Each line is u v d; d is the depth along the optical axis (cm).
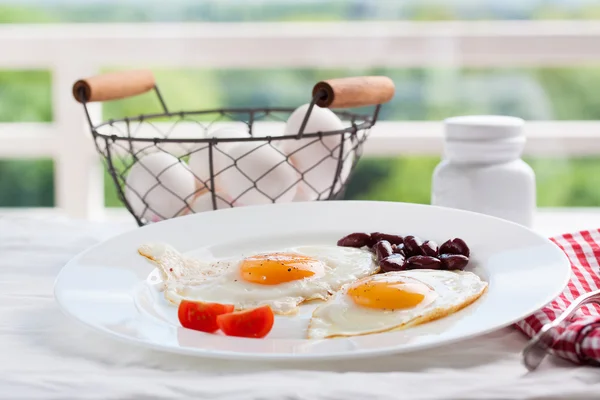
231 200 88
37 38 148
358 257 75
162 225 79
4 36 149
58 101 150
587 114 336
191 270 73
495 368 59
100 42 149
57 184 153
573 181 349
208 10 317
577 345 58
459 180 88
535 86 329
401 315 63
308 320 66
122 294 67
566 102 335
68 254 82
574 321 62
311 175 88
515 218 88
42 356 61
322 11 320
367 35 147
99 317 62
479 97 326
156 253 74
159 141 85
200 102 337
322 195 91
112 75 92
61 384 57
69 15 330
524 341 62
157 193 87
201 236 79
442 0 321
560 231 94
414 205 81
